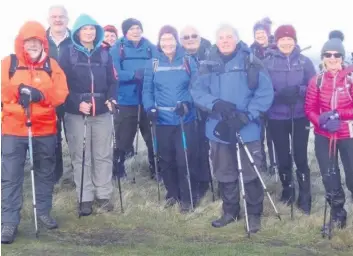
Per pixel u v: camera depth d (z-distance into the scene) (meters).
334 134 5.67
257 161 5.93
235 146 5.88
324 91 5.69
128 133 7.91
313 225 6.10
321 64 6.05
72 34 6.04
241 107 5.79
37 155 5.68
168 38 6.45
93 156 6.52
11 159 5.43
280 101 6.50
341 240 5.65
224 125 5.76
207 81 5.91
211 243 5.57
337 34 7.48
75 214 6.37
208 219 6.35
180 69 6.54
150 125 7.18
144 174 8.46
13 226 5.40
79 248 5.30
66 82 5.73
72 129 6.30
